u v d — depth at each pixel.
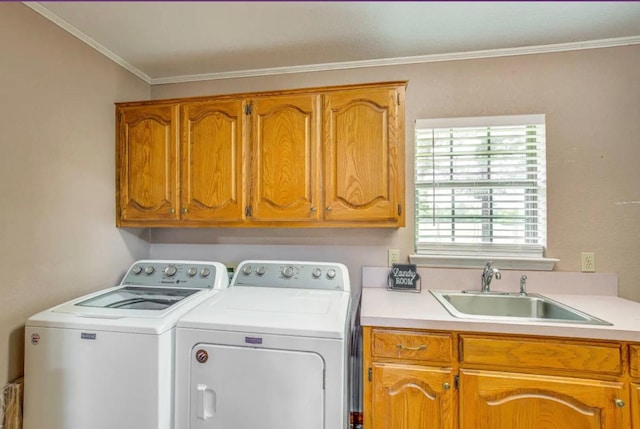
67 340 1.37
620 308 1.57
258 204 1.85
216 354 1.35
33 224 1.51
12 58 1.42
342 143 1.77
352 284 2.08
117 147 1.98
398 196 1.73
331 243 2.11
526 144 1.94
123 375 1.33
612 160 1.83
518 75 1.93
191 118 1.91
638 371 1.26
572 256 1.88
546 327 1.32
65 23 1.62
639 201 1.81
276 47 1.87
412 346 1.42
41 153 1.54
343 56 1.99
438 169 2.03
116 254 2.00
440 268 1.99
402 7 1.50
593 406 1.29
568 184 1.88
